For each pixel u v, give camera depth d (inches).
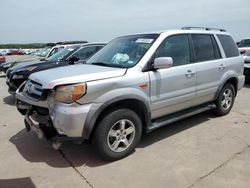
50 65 296.0
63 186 126.1
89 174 136.2
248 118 221.8
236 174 132.8
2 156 157.8
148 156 154.4
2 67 490.3
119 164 145.9
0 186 126.6
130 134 153.9
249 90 344.8
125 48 175.8
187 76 179.9
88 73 142.0
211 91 204.1
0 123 221.1
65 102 131.5
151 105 160.4
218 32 219.0
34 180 131.6
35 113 149.0
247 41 631.8
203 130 194.7
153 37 171.8
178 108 182.9
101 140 141.3
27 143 176.9
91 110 133.9
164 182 127.3
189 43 187.9
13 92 292.4
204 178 129.8
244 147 164.4
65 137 134.4
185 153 157.5
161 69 164.6
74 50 338.3
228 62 217.5
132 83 148.3
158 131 193.9
